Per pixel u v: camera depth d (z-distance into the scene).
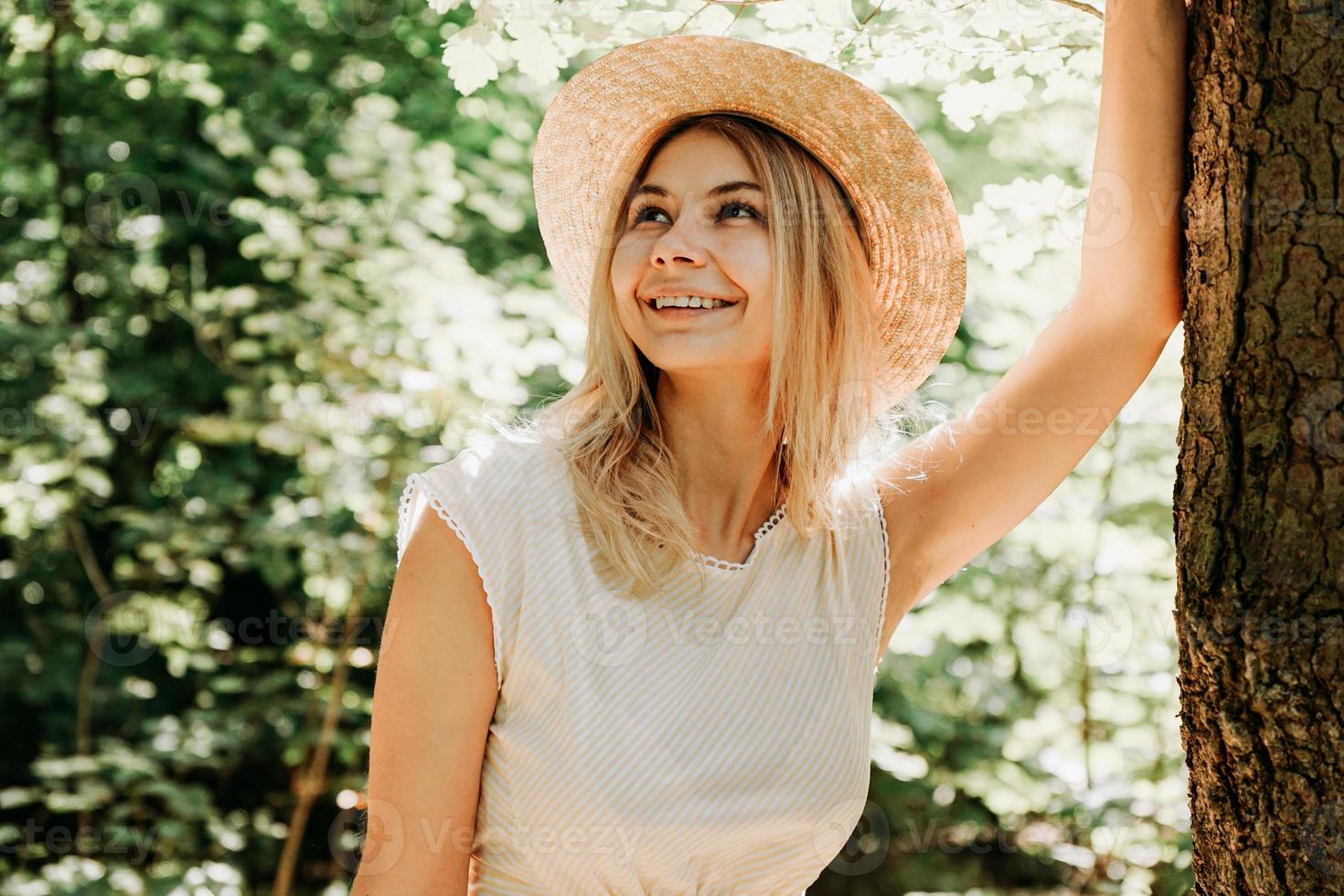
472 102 4.85
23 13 5.35
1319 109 1.29
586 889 1.58
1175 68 1.49
